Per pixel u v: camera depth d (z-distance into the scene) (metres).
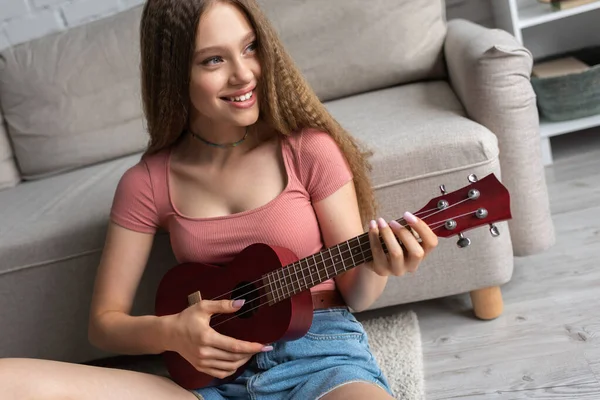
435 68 2.21
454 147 1.59
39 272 1.79
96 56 2.28
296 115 1.29
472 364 1.61
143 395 1.18
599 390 1.44
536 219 1.78
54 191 2.12
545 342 1.61
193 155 1.36
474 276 1.70
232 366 1.20
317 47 2.20
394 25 2.17
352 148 1.34
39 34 2.64
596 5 2.32
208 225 1.31
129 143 2.31
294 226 1.27
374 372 1.23
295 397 1.20
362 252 1.10
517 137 1.72
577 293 1.75
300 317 1.19
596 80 2.32
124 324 1.30
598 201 2.12
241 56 1.21
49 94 2.30
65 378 1.12
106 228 1.76
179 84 1.25
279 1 2.20
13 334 1.85
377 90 2.27
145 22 1.26
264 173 1.30
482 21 2.68
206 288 1.30
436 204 1.07
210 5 1.18
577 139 2.57
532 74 2.47
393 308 1.89
